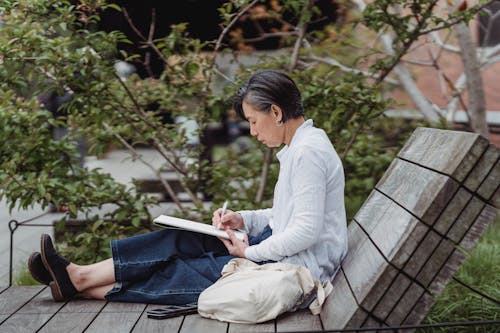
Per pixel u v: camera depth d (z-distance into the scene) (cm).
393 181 326
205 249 335
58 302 337
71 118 545
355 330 248
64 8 467
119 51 495
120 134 565
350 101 515
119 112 532
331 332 250
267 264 302
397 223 272
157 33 820
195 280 321
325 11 750
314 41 630
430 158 286
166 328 288
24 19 470
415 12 514
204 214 548
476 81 700
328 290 297
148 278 331
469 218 255
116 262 327
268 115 309
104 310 320
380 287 256
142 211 510
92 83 489
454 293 411
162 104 581
